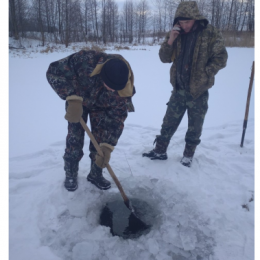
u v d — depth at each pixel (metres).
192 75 2.64
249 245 1.95
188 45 2.62
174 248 1.96
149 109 5.36
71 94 2.02
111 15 28.33
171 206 2.38
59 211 2.28
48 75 2.05
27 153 3.35
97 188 2.62
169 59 2.85
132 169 2.97
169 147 3.50
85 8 27.14
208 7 24.50
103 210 2.42
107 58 2.04
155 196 2.55
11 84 7.45
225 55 2.57
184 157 3.03
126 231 2.21
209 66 2.58
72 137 2.37
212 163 3.11
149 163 3.07
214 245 1.97
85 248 1.90
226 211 2.29
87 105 2.27
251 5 25.06
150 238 2.02
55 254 1.88
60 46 18.84
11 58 11.99
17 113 5.05
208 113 5.00
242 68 9.45
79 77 2.09
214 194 2.54
